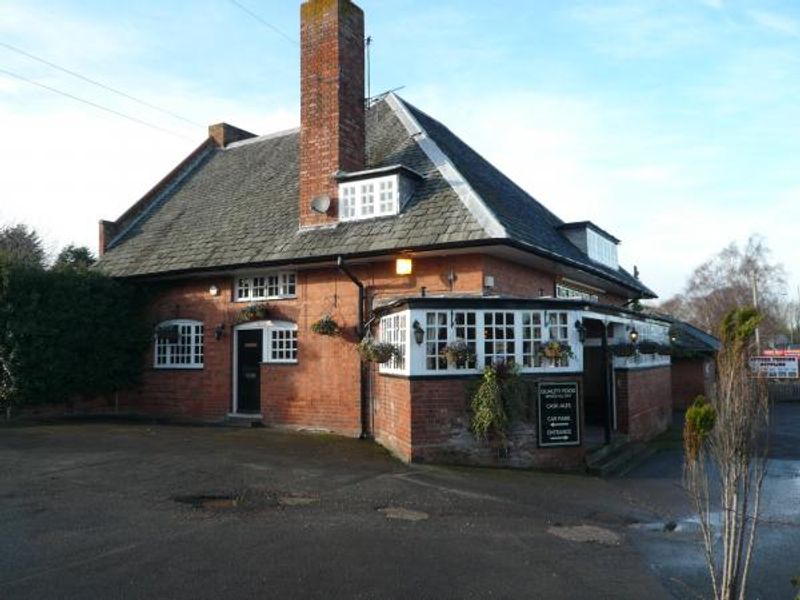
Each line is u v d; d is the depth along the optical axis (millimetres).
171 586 5441
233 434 14109
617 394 14328
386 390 12586
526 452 10906
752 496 9047
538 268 16016
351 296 14516
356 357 14297
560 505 8633
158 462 10578
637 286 21906
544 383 11062
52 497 8211
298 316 15258
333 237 14453
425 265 13688
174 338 16938
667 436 16625
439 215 13516
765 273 54781
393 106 18062
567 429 11125
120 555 6129
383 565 6117
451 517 7848
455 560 6348
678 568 6406
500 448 10852
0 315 15305
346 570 5949
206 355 16656
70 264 17672
